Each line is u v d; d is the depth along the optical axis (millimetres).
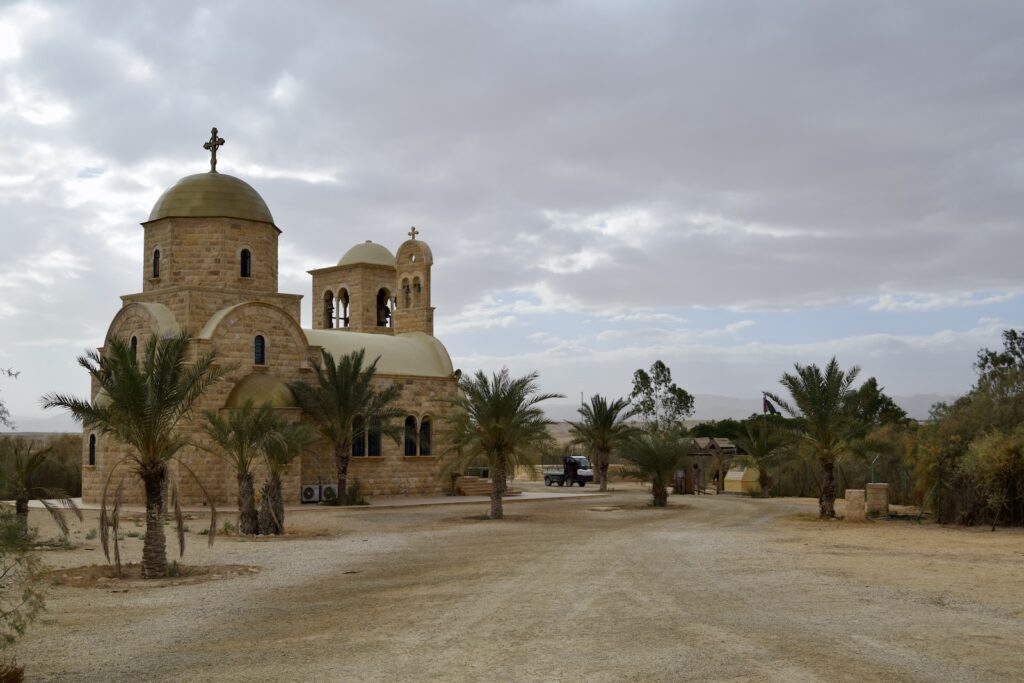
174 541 29250
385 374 51625
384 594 18453
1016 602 16734
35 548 26109
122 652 13289
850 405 39094
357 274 63781
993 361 71312
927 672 11398
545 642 13398
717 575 20453
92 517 37375
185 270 46062
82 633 14703
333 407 44938
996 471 33344
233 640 14055
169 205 46500
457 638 13844
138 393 21469
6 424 16531
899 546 26656
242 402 42562
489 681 11188
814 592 17938
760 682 10922
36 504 44344
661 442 46969
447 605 16906
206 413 33031
